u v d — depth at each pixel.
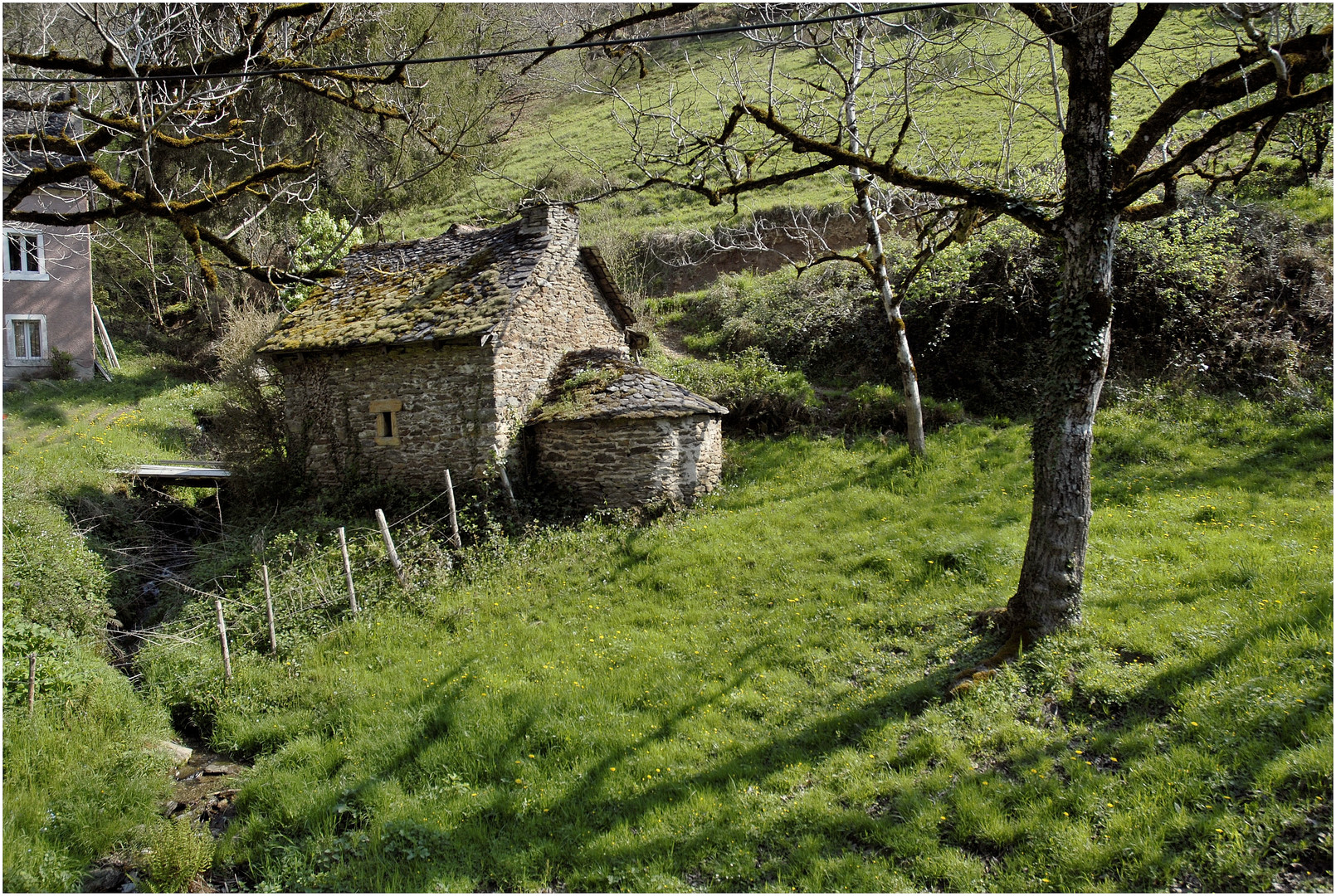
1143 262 15.76
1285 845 4.80
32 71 9.05
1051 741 6.16
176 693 9.05
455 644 9.49
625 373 14.57
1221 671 6.38
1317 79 12.05
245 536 14.00
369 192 20.00
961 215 9.00
